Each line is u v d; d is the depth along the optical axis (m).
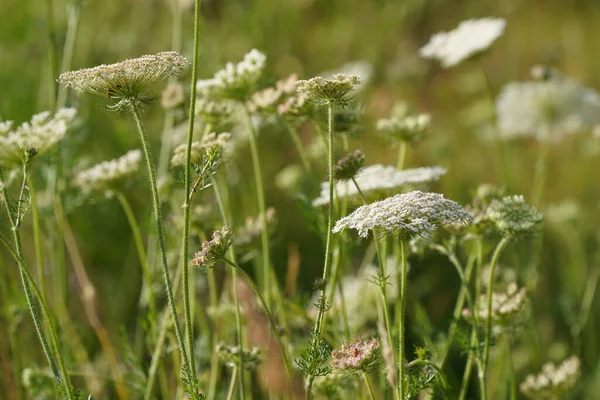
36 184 7.32
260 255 7.68
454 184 11.81
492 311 5.52
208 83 6.03
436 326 9.05
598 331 9.30
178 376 6.28
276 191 11.35
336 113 5.70
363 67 13.67
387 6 17.31
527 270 7.86
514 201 5.04
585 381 8.11
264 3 16.28
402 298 4.13
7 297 6.43
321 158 8.70
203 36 14.04
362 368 4.28
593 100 10.33
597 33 17.95
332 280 5.65
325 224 5.69
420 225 3.90
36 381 6.23
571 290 9.38
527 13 18.86
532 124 10.40
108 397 7.20
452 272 9.76
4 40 13.17
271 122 6.18
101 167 6.27
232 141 6.71
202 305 7.79
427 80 16.23
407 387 4.41
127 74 4.02
